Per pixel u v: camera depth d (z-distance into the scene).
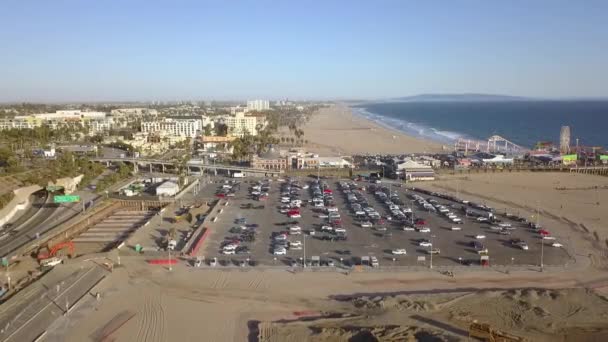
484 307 108.50
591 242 158.38
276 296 117.25
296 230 169.62
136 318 105.69
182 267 135.75
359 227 177.62
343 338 94.88
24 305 110.31
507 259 141.88
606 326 99.62
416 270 133.12
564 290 117.06
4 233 168.25
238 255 146.12
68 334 98.31
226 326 102.38
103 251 151.88
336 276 129.50
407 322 101.25
